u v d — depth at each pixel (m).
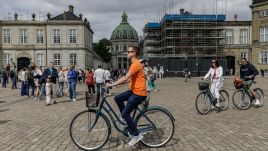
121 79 7.20
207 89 12.58
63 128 9.91
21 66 71.31
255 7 68.62
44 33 71.31
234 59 80.31
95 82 20.31
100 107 7.54
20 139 8.52
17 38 70.88
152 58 73.50
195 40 77.56
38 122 11.09
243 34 80.38
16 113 13.45
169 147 7.56
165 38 77.12
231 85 32.00
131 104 7.22
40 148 7.59
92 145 7.47
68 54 71.50
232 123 10.48
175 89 27.91
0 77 45.91
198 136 8.64
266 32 67.19
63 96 21.70
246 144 7.76
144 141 7.60
